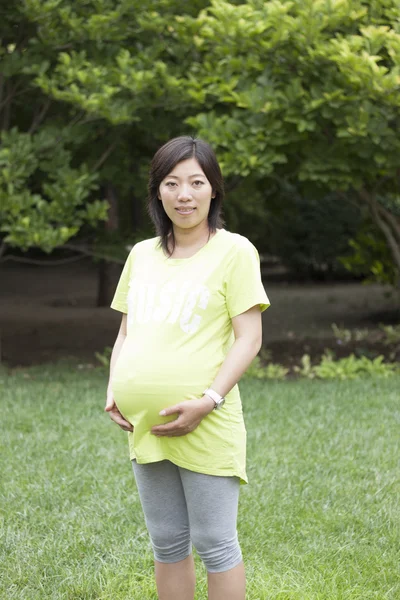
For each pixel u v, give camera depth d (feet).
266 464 16.08
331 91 24.17
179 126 28.81
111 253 31.04
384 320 45.47
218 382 7.93
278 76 25.84
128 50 28.35
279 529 12.82
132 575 11.04
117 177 31.01
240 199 53.26
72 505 13.75
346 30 25.38
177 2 26.86
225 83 25.05
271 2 23.49
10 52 28.60
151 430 8.00
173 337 8.02
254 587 10.58
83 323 45.14
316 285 67.46
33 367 30.19
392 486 14.82
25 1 24.61
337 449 17.28
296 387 24.54
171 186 8.11
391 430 19.04
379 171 26.30
